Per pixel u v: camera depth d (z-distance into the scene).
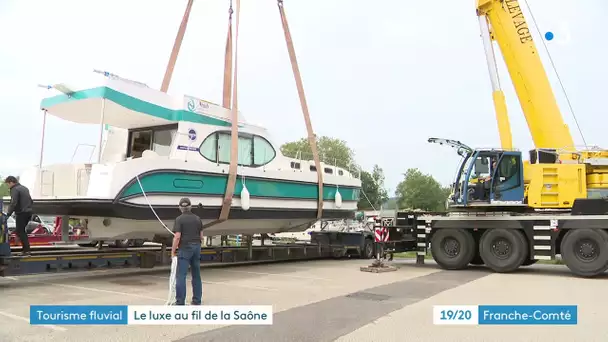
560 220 10.27
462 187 11.28
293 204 11.55
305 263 12.74
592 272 9.70
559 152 11.01
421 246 12.50
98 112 9.29
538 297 7.30
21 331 4.97
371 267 10.84
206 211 9.54
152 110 9.19
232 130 9.90
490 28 11.96
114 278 9.02
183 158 9.41
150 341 4.69
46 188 9.08
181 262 6.18
